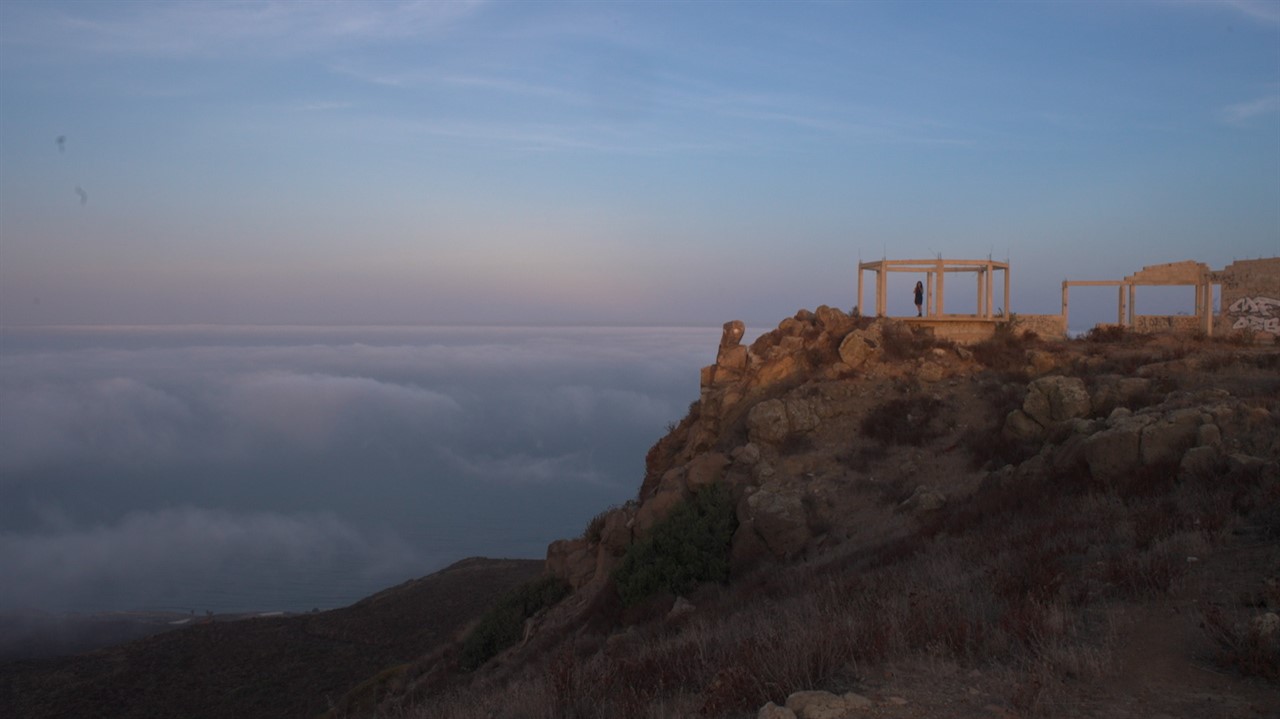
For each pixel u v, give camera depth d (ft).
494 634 86.74
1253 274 122.62
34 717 111.14
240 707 111.45
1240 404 58.65
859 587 41.86
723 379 109.29
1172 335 119.14
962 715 23.22
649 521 84.94
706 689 28.25
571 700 31.32
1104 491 56.54
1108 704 23.65
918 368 99.45
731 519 77.00
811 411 91.04
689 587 71.00
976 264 117.70
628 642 54.29
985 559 44.86
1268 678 24.66
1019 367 101.19
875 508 74.33
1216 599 32.04
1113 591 34.73
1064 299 130.93
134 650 138.31
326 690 115.34
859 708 23.88
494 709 36.04
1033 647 27.89
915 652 29.09
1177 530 42.16
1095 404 79.66
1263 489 45.85
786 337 106.83
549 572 98.27
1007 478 68.59
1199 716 22.59
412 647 132.46
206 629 150.61
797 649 28.63
